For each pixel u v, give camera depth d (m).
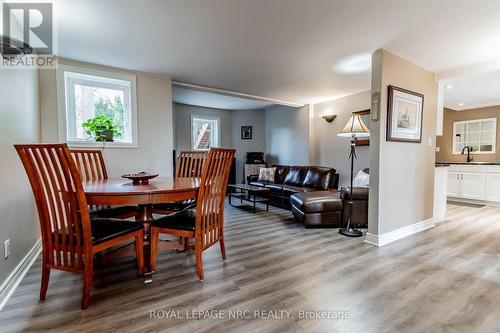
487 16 2.07
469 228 3.43
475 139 6.07
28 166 1.55
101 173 3.06
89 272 1.59
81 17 2.09
